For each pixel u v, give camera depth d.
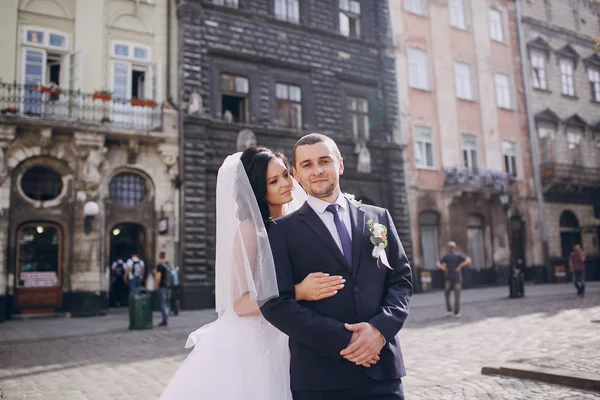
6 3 15.67
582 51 30.53
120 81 17.17
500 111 26.66
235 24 18.88
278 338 2.91
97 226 15.94
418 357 7.16
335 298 2.48
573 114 29.12
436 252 23.44
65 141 15.80
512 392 4.94
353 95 21.80
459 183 23.69
